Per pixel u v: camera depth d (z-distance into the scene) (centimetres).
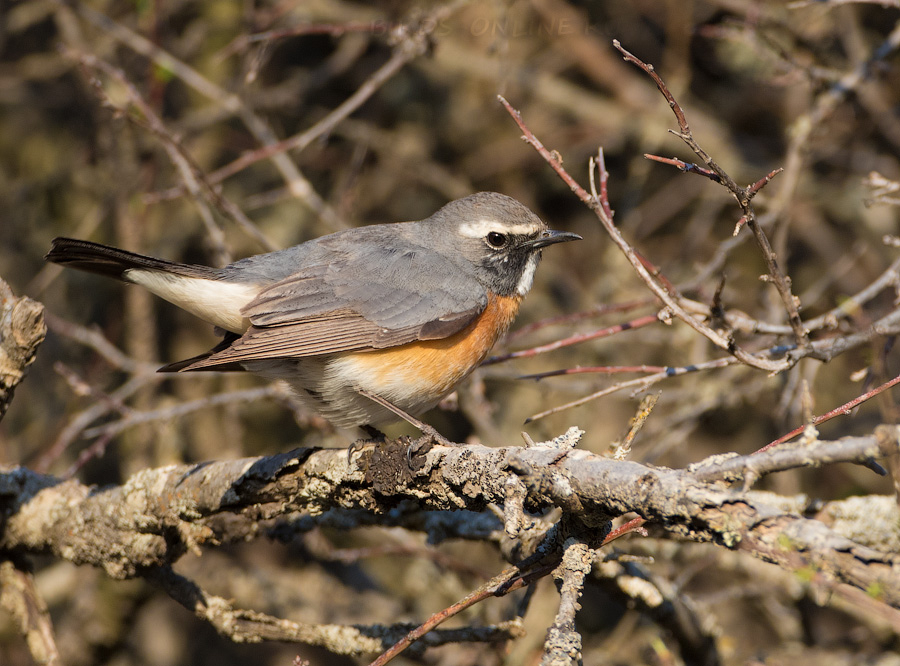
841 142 1430
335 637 775
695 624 862
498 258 931
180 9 1509
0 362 753
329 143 1562
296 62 1599
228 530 785
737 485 779
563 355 1417
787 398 952
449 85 1587
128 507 774
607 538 543
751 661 900
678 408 1253
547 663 462
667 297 647
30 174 1515
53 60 1430
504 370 1128
